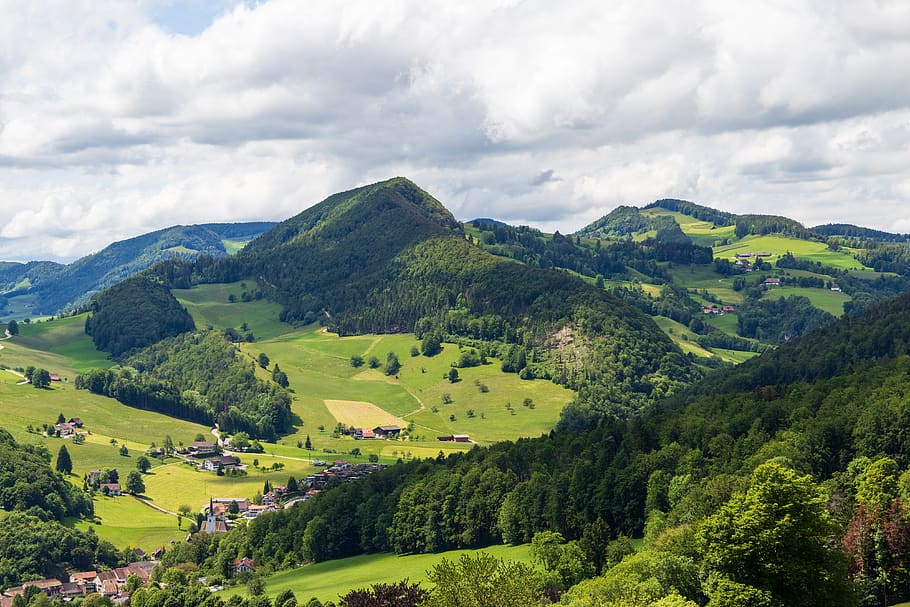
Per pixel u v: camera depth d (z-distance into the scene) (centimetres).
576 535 17325
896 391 17525
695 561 11406
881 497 12462
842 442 16562
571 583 13938
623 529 16925
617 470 17575
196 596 17362
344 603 11294
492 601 8900
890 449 15762
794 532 7569
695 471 16850
